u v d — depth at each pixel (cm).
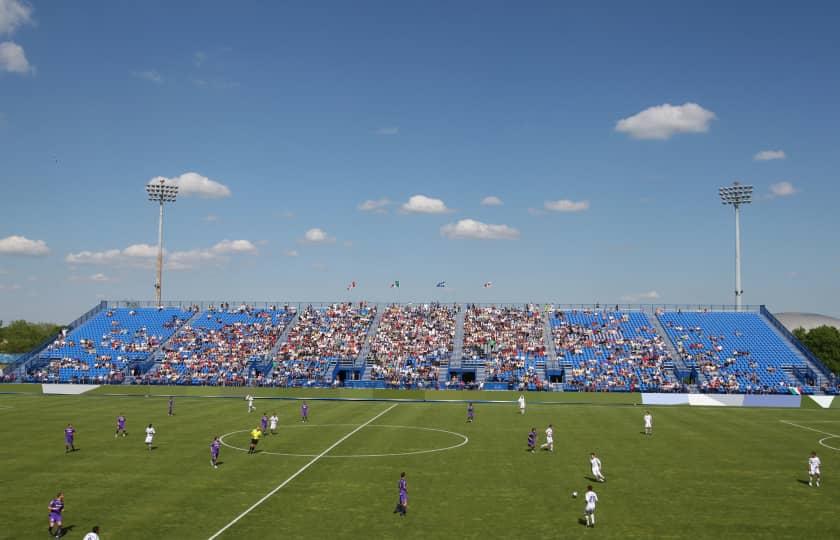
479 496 4769
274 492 4850
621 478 5325
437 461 5944
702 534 3944
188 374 12081
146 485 5041
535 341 12975
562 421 8475
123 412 9088
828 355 17125
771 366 11712
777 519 4238
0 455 6138
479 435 7344
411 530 3988
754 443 6912
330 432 7494
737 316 13525
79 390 11456
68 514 4300
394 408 9769
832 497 4766
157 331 13700
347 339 13288
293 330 13675
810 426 8169
